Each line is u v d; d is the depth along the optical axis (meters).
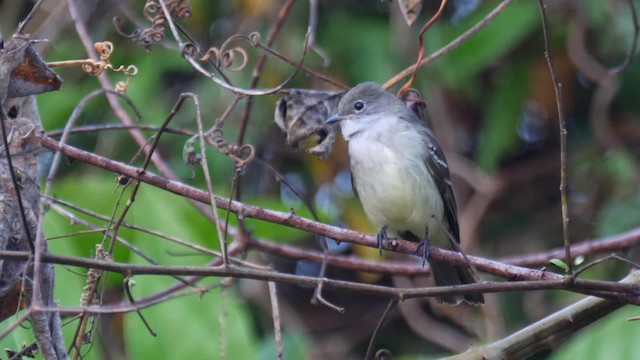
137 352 8.99
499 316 12.12
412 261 12.91
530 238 13.29
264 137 12.77
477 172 12.94
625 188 12.66
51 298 6.61
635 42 8.98
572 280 6.79
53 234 9.19
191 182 11.93
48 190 6.44
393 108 10.40
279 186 12.96
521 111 13.42
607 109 13.02
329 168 12.84
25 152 6.85
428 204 10.15
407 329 13.17
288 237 11.34
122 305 7.10
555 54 13.05
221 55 8.23
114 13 12.77
